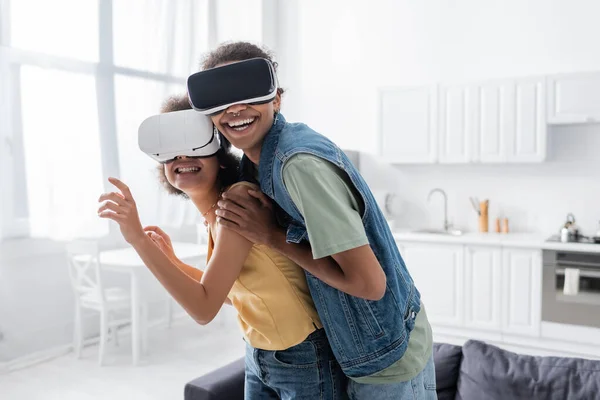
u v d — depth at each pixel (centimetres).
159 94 476
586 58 428
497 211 465
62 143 407
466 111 430
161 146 113
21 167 387
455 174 481
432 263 428
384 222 117
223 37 541
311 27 550
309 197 96
